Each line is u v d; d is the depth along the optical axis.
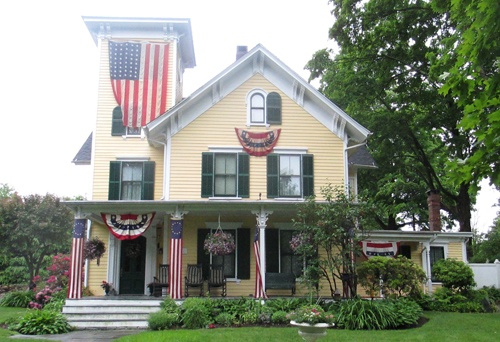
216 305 14.27
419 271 15.55
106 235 18.36
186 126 18.00
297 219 17.66
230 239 16.09
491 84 4.89
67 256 20.50
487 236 35.41
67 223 23.97
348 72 24.19
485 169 5.04
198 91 17.80
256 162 17.97
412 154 28.20
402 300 14.59
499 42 5.09
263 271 15.38
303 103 18.53
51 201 23.69
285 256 17.81
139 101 19.14
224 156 17.97
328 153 18.23
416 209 28.98
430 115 23.88
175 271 15.28
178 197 17.42
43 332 12.97
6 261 29.11
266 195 17.70
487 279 20.95
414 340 11.13
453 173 5.15
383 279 15.34
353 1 20.80
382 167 28.20
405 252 19.17
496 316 14.77
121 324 14.18
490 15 4.85
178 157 17.72
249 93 18.48
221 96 18.34
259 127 18.27
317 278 14.69
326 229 14.59
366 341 10.95
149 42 19.92
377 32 21.59
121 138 18.92
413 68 22.75
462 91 5.38
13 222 22.95
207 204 15.59
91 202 15.26
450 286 17.47
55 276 19.39
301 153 18.16
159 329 13.16
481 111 4.90
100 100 19.25
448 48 8.95
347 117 18.09
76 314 14.40
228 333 11.80
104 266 18.12
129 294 17.86
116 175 18.36
